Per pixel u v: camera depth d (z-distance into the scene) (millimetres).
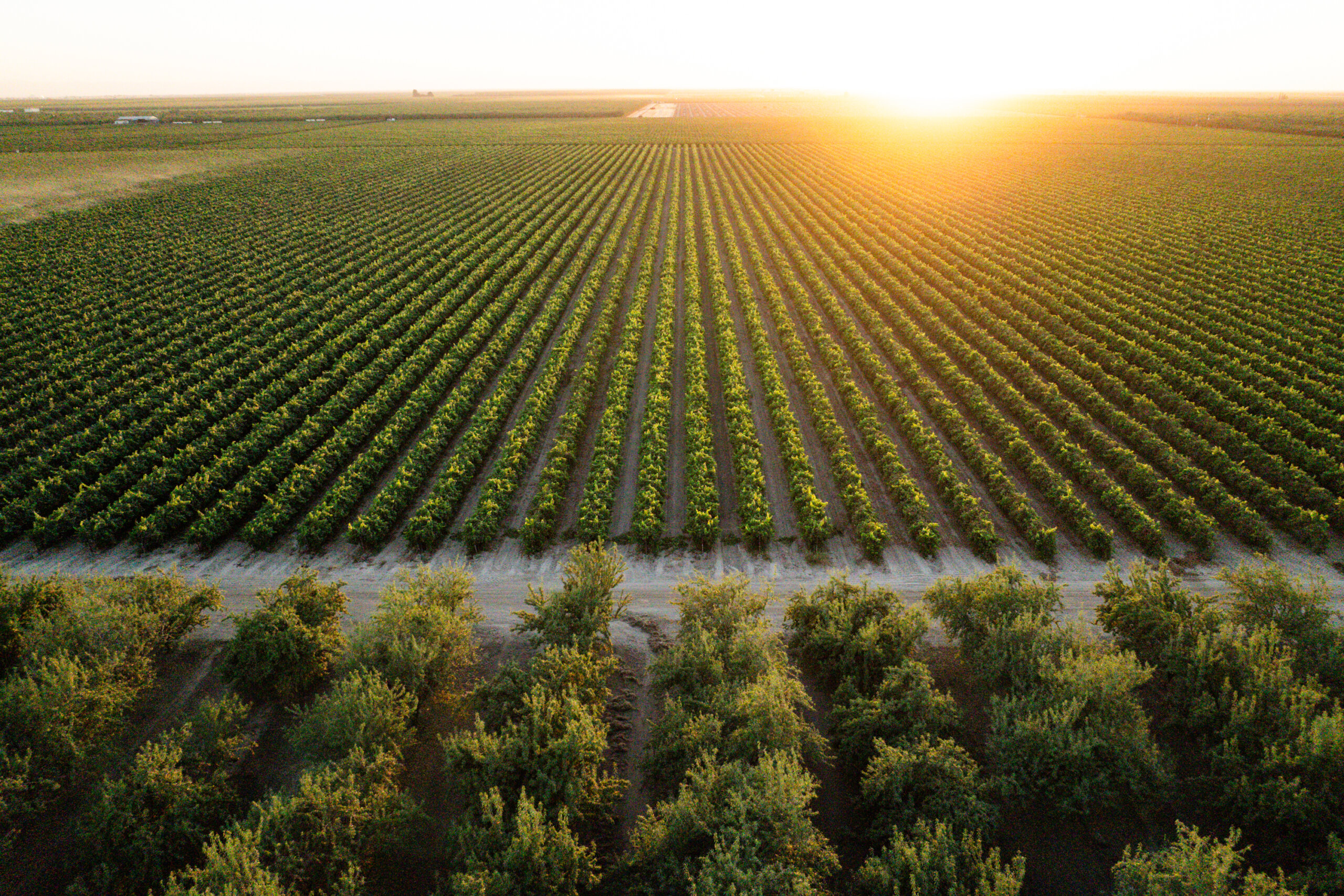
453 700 18656
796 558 26156
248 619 19766
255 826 14578
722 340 43906
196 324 49188
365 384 39188
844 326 46219
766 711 15914
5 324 48000
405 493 29297
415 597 20141
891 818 15086
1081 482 30000
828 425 33656
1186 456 31797
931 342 43875
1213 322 44562
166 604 20859
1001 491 28734
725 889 12148
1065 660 17141
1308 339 41531
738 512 28672
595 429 35812
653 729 17438
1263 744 15492
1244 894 11992
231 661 19344
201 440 33438
